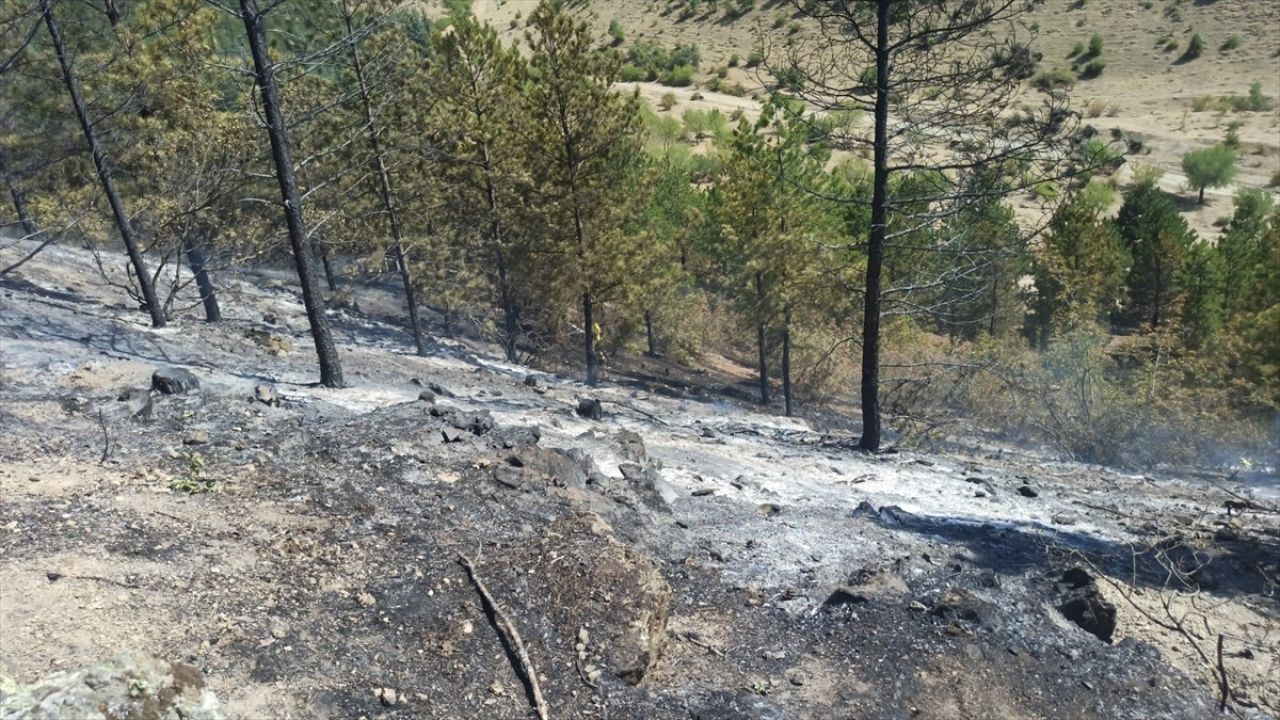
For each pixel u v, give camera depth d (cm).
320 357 1354
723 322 3641
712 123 6297
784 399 2944
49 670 498
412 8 1956
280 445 860
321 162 2150
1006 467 1473
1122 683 634
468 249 2497
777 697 587
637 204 2436
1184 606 812
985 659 639
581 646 594
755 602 715
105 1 1655
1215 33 7375
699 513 904
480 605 625
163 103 1641
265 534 693
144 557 636
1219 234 5022
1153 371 1909
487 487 815
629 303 2419
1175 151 6041
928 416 1855
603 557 670
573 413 1541
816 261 2252
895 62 1225
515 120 2202
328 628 588
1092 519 1080
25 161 1623
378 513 743
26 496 697
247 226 1934
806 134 2400
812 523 917
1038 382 1912
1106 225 3469
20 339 1248
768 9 8894
